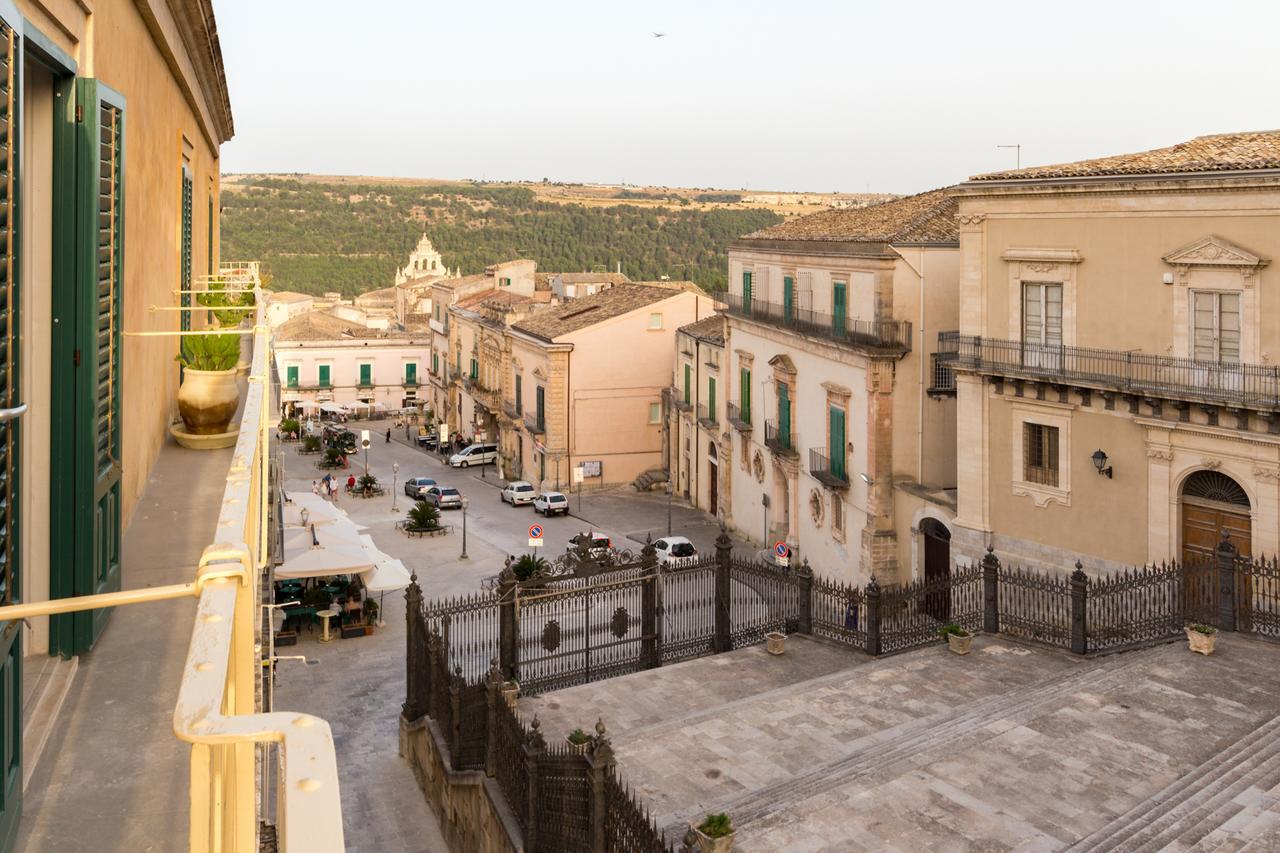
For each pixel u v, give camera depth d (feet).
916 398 120.67
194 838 7.23
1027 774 54.85
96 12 25.38
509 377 231.50
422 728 78.64
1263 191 79.82
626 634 94.73
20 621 17.24
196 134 65.41
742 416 161.89
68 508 22.58
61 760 18.39
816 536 136.98
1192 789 50.29
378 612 125.29
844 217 146.10
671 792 58.65
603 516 185.57
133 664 22.56
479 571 150.10
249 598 11.03
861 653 85.97
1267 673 67.10
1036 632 83.56
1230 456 82.99
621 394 207.00
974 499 104.68
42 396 22.54
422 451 274.57
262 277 65.87
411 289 398.42
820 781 56.34
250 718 7.35
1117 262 90.84
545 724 72.49
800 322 136.87
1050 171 96.32
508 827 58.29
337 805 6.23
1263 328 80.84
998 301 101.55
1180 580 77.51
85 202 23.20
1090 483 94.27
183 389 41.81
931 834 49.08
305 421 309.42
